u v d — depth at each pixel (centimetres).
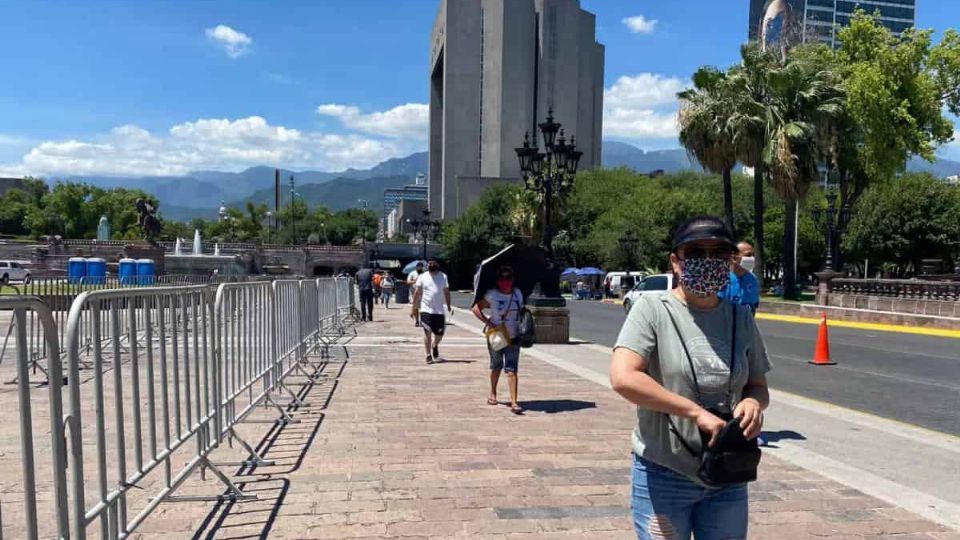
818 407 824
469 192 9850
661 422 249
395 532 411
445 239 8181
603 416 746
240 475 522
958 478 543
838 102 2789
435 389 912
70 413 284
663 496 251
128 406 563
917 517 452
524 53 11356
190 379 446
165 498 430
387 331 1855
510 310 777
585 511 451
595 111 13400
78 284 2750
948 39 3128
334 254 8662
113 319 335
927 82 3050
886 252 4744
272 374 737
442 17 12250
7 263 5169
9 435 575
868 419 758
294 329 912
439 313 1187
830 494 497
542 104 11569
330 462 558
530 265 861
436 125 13550
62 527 264
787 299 3077
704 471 232
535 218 4925
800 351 1486
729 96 2770
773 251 6025
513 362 770
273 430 670
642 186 7131
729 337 251
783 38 3294
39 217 12338
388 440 632
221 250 8100
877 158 3025
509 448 607
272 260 8431
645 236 5800
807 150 2759
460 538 404
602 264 6488
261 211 15325
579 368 1130
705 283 243
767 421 745
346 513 442
